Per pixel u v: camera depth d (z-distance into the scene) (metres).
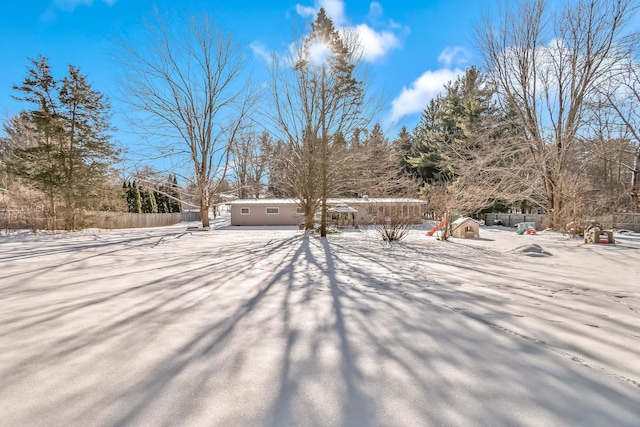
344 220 19.81
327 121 12.45
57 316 2.85
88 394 1.58
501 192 16.91
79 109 15.54
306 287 4.08
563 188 13.63
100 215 18.05
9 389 1.63
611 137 15.66
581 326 2.61
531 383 1.69
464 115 22.95
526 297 3.56
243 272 5.16
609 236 9.76
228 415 1.41
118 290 3.88
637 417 1.39
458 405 1.48
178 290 3.90
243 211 23.38
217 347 2.16
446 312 2.99
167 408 1.46
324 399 1.53
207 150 17.67
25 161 14.68
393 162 16.55
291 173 14.53
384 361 1.95
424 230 16.19
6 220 14.16
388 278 4.69
